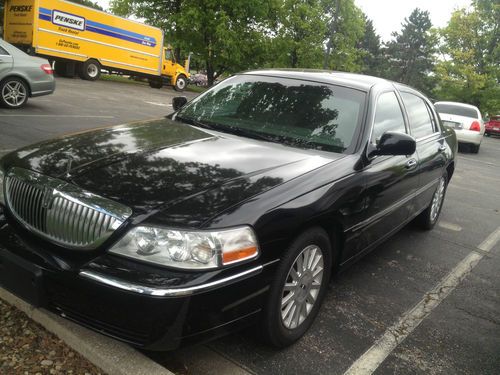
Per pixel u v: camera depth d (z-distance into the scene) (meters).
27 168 2.71
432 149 4.94
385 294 3.86
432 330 3.38
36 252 2.46
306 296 2.99
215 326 2.36
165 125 3.65
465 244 5.45
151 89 26.56
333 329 3.22
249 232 2.43
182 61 39.84
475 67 41.47
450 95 42.12
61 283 2.35
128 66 25.98
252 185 2.66
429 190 5.19
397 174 3.90
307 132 3.53
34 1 21.12
